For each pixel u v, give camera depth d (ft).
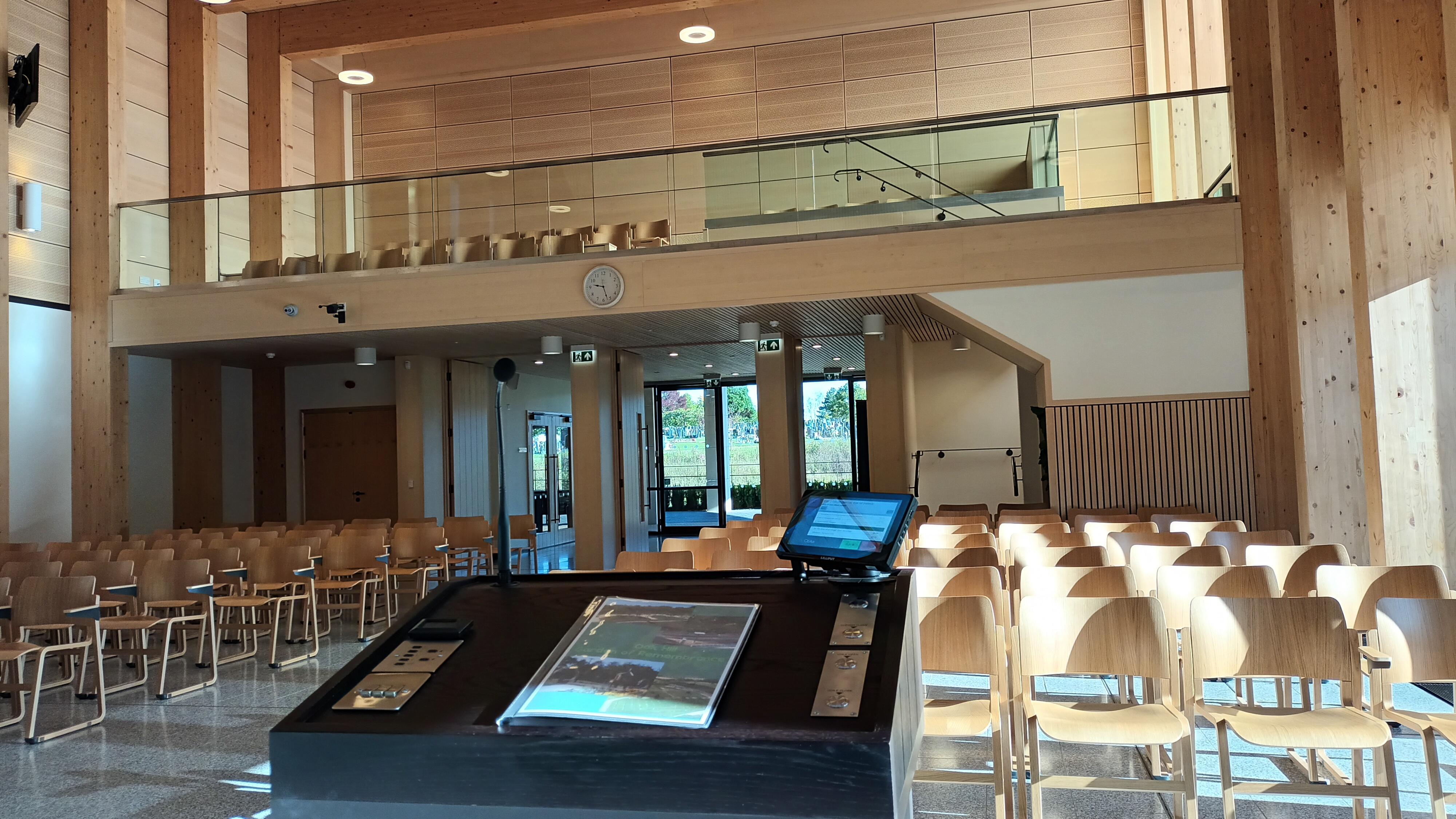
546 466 56.59
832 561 6.14
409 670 5.55
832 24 45.34
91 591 19.74
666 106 47.65
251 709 19.61
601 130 48.16
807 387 58.70
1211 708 11.63
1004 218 30.71
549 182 34.78
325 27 43.65
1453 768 13.52
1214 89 29.84
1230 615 11.60
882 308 34.73
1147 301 31.24
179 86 40.86
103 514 36.60
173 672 23.35
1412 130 18.81
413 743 5.02
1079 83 43.55
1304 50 23.95
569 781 4.89
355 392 48.03
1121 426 31.24
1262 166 29.01
